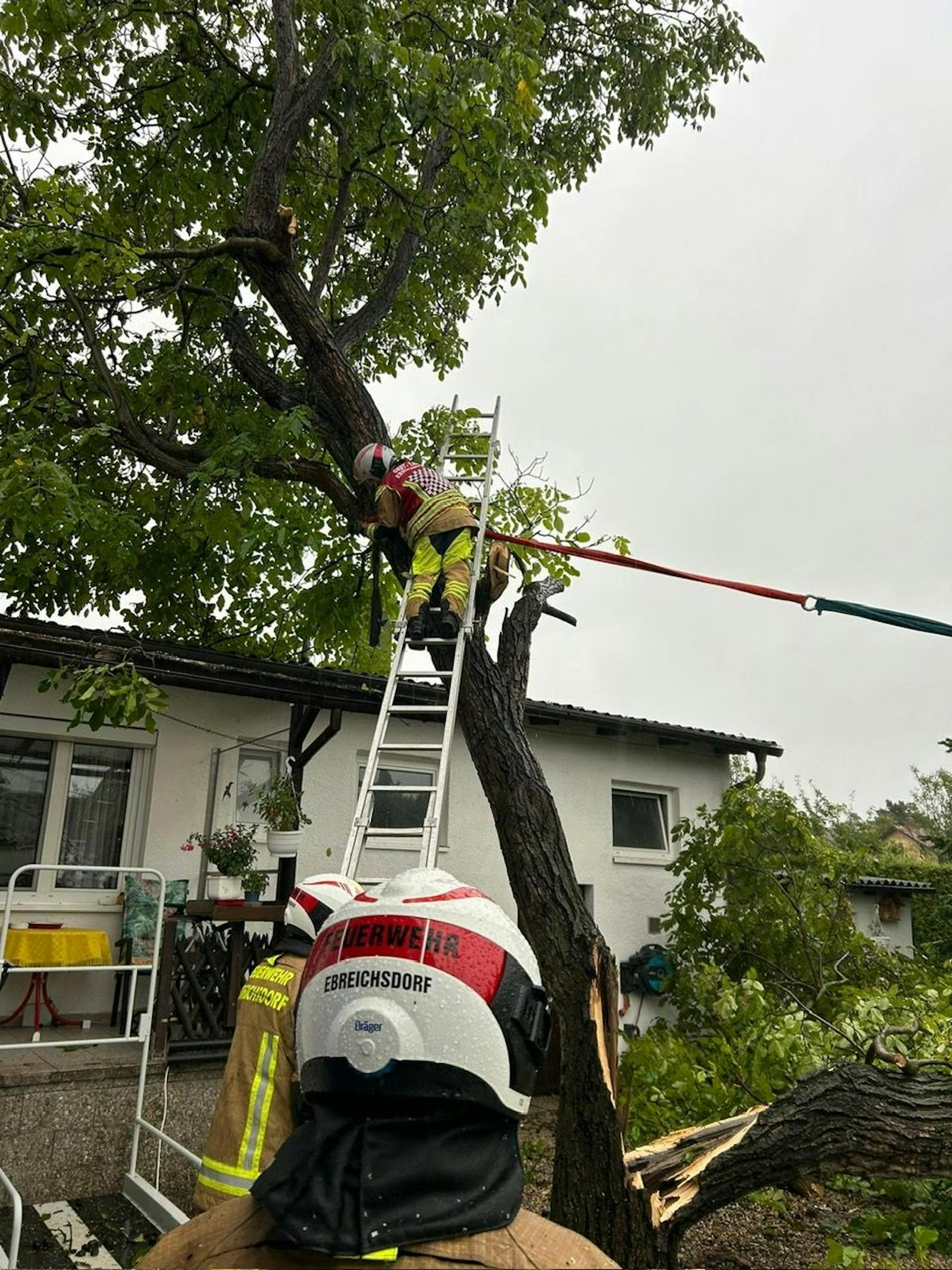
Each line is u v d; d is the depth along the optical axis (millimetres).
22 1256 4145
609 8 8719
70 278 6477
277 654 10367
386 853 8219
